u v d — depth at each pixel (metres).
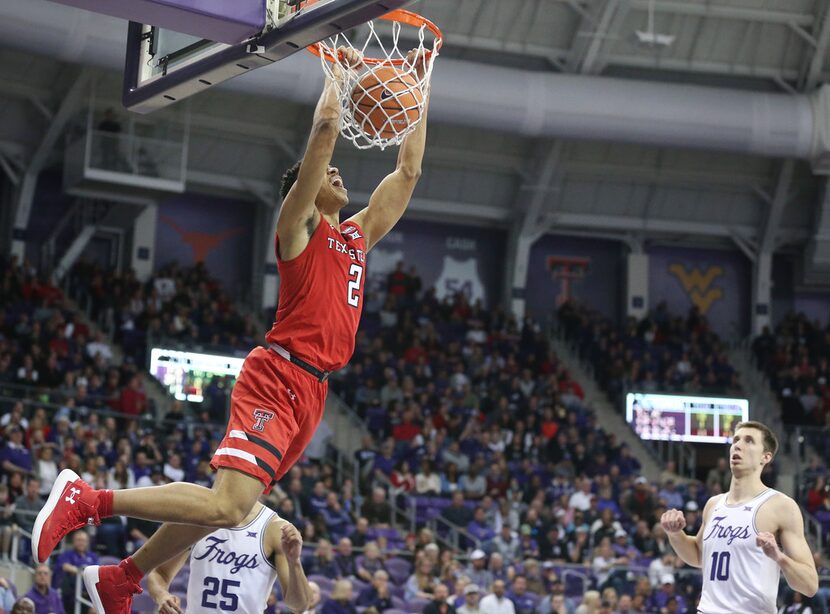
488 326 25.98
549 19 23.42
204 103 23.73
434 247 27.67
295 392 4.52
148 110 5.62
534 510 17.66
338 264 4.65
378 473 18.94
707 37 24.28
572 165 26.66
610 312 28.78
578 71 23.88
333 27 4.60
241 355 20.86
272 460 4.42
